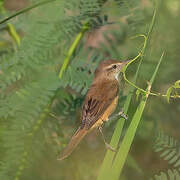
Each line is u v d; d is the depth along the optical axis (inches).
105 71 300.0
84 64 271.1
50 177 311.3
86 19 251.3
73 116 281.7
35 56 214.1
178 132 367.6
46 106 211.2
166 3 298.5
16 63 213.0
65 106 275.9
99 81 302.4
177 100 354.3
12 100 197.3
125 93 332.2
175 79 316.2
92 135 428.1
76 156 370.6
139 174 410.9
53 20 221.9
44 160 293.7
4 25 298.7
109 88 305.0
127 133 202.1
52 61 219.6
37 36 217.2
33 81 206.7
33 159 198.1
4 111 195.0
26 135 197.3
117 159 199.2
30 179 281.6
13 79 210.5
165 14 297.1
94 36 294.7
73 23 242.7
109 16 266.4
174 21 296.7
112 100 308.7
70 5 233.3
